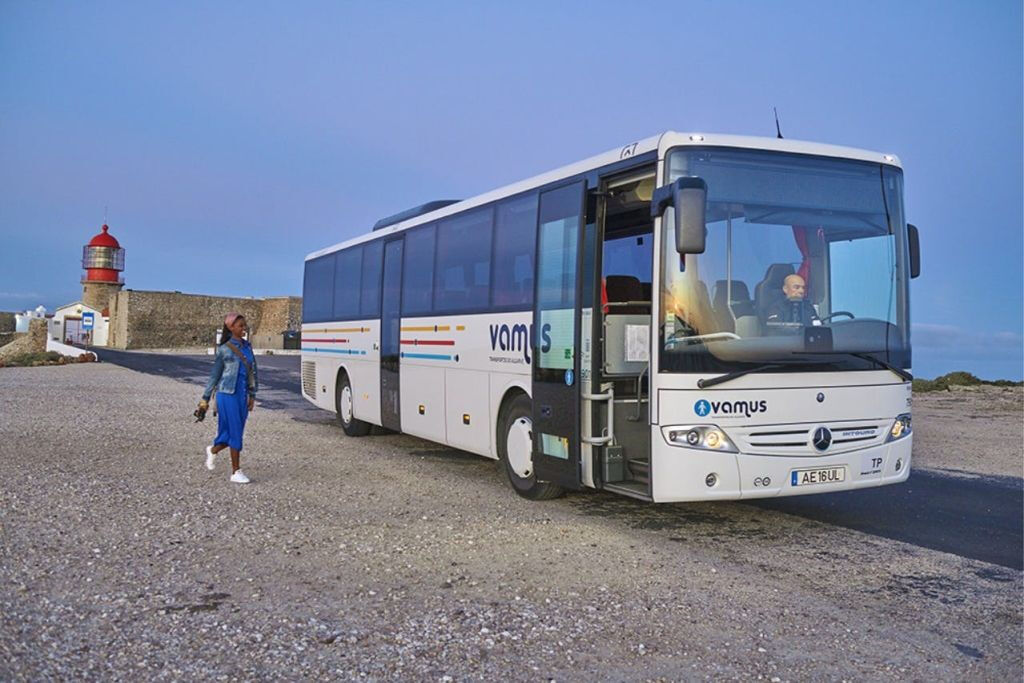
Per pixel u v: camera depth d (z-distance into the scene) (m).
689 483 7.52
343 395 16.19
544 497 9.98
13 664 4.75
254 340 71.12
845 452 7.96
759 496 7.68
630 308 9.09
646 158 8.00
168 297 78.50
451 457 13.43
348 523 8.45
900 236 8.51
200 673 4.74
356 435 15.90
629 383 8.95
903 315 8.41
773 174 8.02
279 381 31.72
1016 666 5.14
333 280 17.19
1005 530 8.82
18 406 19.53
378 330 14.60
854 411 8.02
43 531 7.73
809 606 6.20
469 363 11.37
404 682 4.70
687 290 7.59
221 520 8.41
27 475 10.53
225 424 10.53
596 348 8.73
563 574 6.86
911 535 8.55
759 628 5.70
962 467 13.20
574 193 9.09
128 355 55.84
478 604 6.05
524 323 9.96
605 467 8.66
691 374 7.53
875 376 8.13
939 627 5.80
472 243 11.45
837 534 8.55
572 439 8.87
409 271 13.48
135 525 8.10
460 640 5.34
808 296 7.98
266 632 5.40
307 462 12.52
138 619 5.59
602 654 5.18
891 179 8.53
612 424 8.78
